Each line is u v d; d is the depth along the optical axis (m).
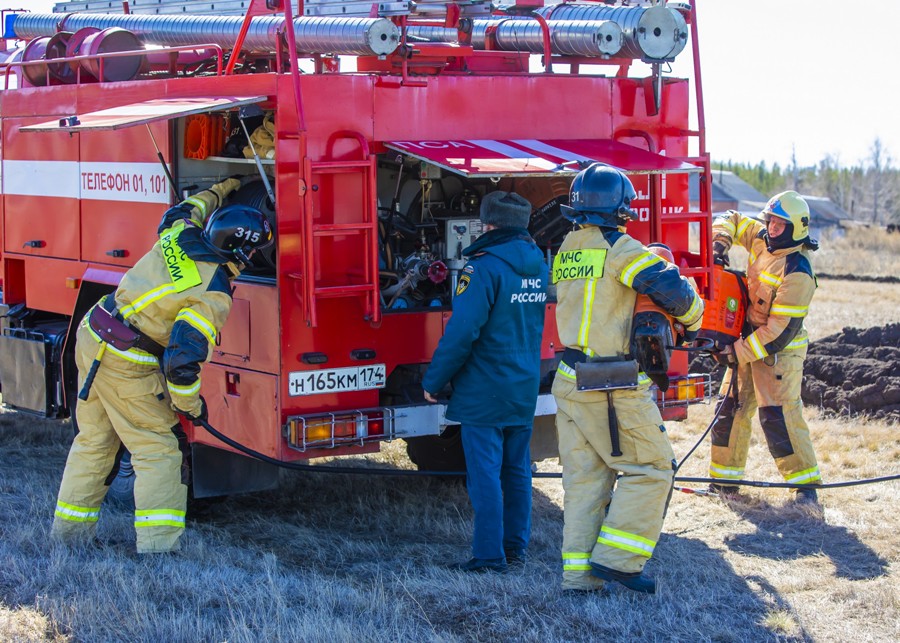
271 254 6.18
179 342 5.15
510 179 6.79
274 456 5.60
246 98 5.40
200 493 6.20
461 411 5.35
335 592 4.90
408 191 6.60
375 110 5.62
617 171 4.93
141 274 5.31
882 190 79.00
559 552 5.83
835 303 17.30
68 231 7.32
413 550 5.93
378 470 5.91
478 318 5.18
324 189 5.45
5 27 9.20
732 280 6.69
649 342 4.69
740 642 4.50
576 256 4.91
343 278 5.54
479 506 5.34
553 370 6.46
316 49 5.95
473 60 6.71
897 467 7.51
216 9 7.62
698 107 6.33
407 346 5.85
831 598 5.07
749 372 6.87
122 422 5.41
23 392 7.80
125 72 7.31
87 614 4.54
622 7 6.41
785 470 6.77
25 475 7.25
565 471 4.96
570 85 6.28
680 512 6.62
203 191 5.74
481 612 4.71
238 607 4.71
